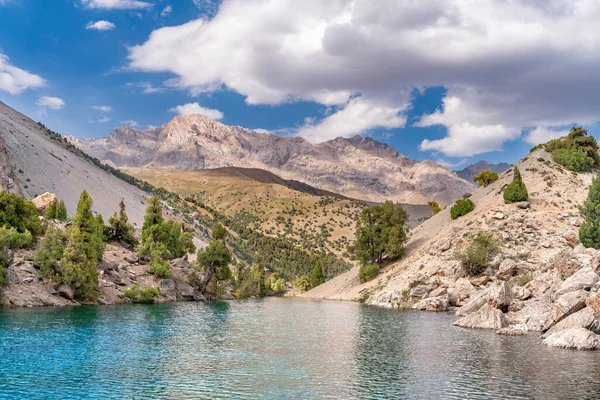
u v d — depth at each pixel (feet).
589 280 195.00
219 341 176.04
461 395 107.86
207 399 102.89
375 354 154.10
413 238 488.85
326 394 108.17
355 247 470.80
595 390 110.73
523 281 269.23
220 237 504.02
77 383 111.96
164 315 251.60
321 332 204.95
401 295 341.82
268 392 109.09
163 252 376.27
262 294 612.70
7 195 304.91
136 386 111.24
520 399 104.47
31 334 168.45
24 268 264.52
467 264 324.39
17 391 104.88
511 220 363.15
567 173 450.30
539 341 178.70
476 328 217.36
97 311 245.86
